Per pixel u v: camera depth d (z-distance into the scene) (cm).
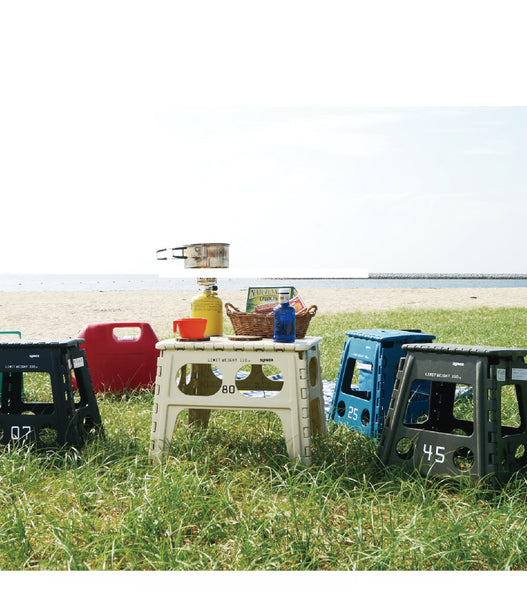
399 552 217
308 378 319
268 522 239
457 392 447
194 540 235
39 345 326
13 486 272
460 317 1266
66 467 299
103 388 504
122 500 264
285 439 315
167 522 236
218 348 318
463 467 309
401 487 266
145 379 512
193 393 385
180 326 332
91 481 275
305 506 249
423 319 1230
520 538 222
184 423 378
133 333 1244
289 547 222
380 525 237
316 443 339
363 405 397
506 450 281
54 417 325
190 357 323
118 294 2864
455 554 216
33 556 222
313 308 362
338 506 257
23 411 380
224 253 362
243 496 272
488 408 277
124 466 303
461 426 342
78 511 247
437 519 242
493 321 1156
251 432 367
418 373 305
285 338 322
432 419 348
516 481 270
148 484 271
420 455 297
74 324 1327
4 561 217
